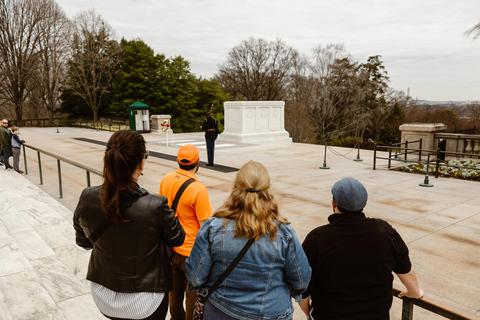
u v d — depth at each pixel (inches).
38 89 1780.3
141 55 1643.7
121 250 65.7
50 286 138.6
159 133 953.5
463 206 267.7
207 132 445.4
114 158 63.5
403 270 66.4
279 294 60.5
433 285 150.9
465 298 140.6
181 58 1721.2
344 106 1690.5
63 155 560.1
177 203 106.3
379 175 391.9
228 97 1983.3
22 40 1557.6
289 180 365.1
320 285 67.7
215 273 61.3
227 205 63.4
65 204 279.7
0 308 121.9
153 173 400.5
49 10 1530.5
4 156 415.5
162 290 68.4
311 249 67.4
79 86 1659.7
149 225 65.7
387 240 64.7
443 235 207.8
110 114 1792.6
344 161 488.7
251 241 58.9
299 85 1902.1
